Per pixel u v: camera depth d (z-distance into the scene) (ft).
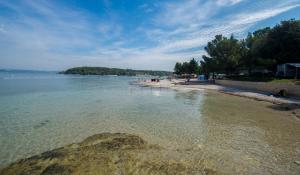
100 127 48.93
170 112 67.00
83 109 71.26
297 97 98.02
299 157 32.01
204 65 246.06
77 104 81.82
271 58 177.99
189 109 72.43
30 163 26.68
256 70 201.46
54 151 30.35
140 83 233.55
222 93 125.18
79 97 104.01
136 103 85.46
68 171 24.12
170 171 25.23
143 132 44.80
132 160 27.43
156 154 30.35
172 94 121.08
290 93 102.68
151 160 27.96
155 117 59.47
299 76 151.94
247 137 41.60
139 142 34.86
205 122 53.88
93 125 50.67
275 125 51.31
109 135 37.81
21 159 29.45
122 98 101.35
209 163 28.84
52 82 245.24
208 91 138.31
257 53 187.93
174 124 51.70
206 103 86.22
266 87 122.42
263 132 45.24
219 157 31.19
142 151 31.01
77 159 27.14
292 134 43.93
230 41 219.61
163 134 43.37
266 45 182.91
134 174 24.08
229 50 218.38
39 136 42.37
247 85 143.74
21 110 68.95
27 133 44.27
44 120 55.47
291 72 156.56
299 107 72.49
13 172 24.91
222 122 53.98
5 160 31.40
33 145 37.45
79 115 61.72
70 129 47.32
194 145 36.68
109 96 109.50
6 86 166.30
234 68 213.25
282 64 161.68
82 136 42.47
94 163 26.07
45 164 26.04
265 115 63.05
